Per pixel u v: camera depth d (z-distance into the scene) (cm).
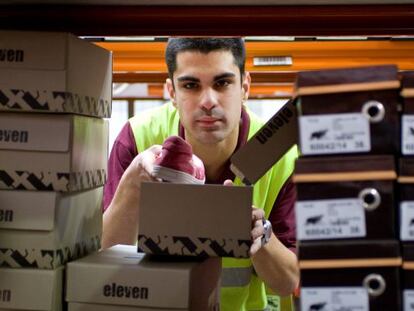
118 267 100
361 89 79
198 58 147
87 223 116
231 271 171
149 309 98
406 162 79
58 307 102
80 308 101
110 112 123
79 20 112
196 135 154
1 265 101
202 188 99
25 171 100
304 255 79
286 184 174
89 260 104
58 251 101
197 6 109
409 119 79
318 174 79
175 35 115
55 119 101
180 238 99
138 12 108
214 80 149
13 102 100
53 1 106
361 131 79
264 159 102
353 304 78
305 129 80
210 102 149
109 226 150
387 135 79
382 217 78
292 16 109
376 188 79
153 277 98
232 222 98
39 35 100
